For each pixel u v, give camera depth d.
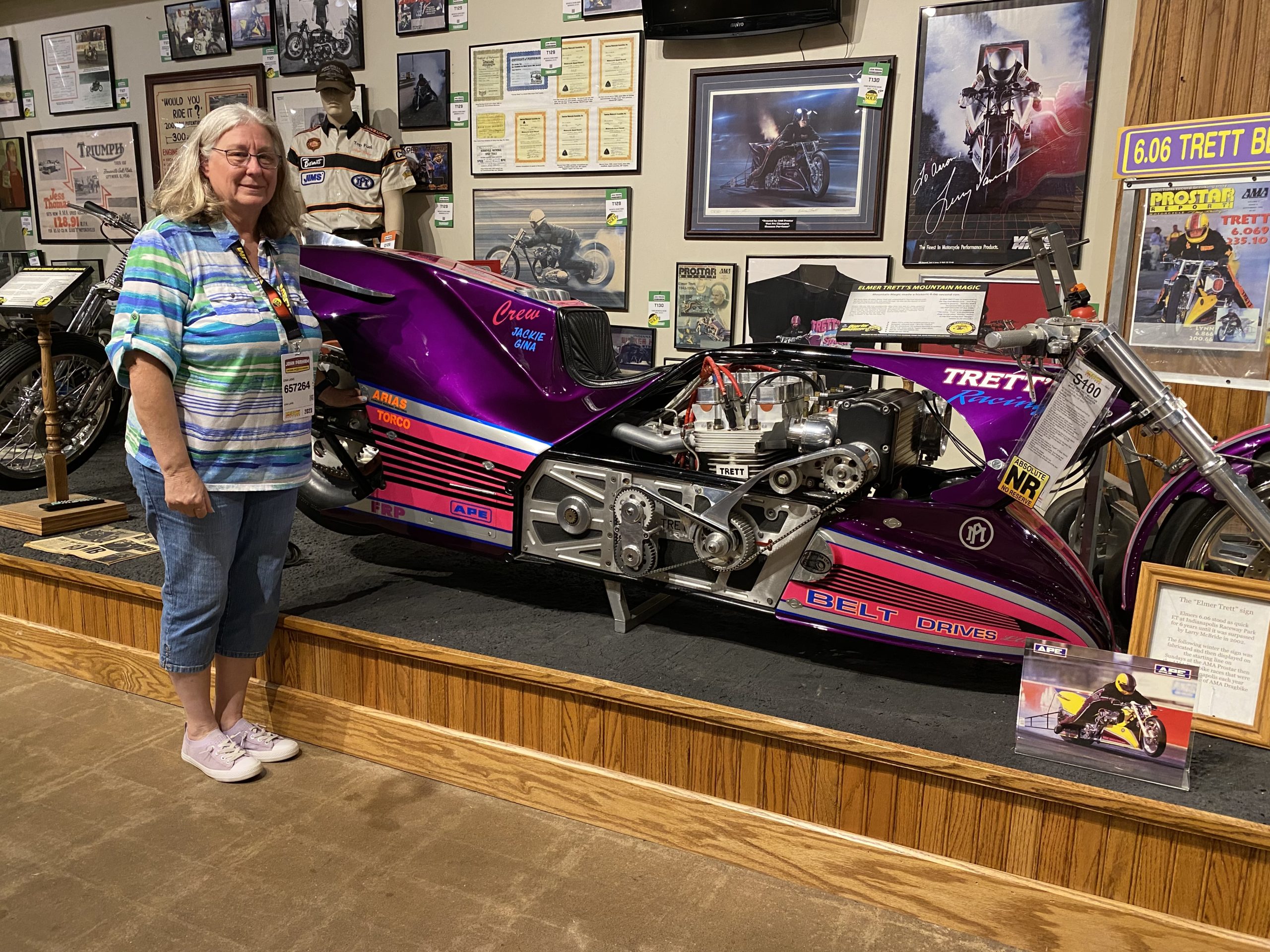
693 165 3.95
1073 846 1.66
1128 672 1.68
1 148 5.68
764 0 3.59
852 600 2.03
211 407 1.95
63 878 1.83
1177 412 1.73
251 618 2.20
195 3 4.85
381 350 2.50
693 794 1.95
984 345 2.00
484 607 2.48
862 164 3.70
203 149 1.94
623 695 1.96
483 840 1.98
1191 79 2.79
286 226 2.13
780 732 1.83
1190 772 1.69
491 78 4.26
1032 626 1.90
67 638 2.71
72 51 5.30
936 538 1.97
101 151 5.37
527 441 2.33
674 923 1.73
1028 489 1.84
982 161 3.52
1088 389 1.78
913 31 3.55
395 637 2.23
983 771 1.68
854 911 1.79
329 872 1.86
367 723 2.29
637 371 2.60
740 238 3.94
